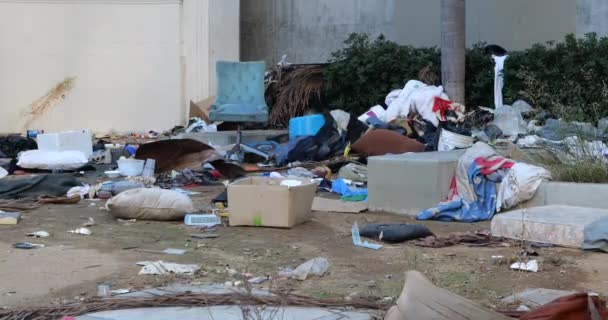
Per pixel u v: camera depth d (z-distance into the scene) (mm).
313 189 8500
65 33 19047
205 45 18703
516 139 12195
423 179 8891
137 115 19219
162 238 7488
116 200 8453
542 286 5777
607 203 8039
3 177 11883
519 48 16594
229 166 12141
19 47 19062
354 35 17156
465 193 8914
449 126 13172
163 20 19016
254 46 20484
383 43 16656
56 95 19172
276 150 13547
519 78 14711
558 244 7145
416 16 17875
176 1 18922
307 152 12914
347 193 10266
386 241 7410
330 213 9109
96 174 12469
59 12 19000
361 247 7148
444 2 14672
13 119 19203
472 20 17172
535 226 7277
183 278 5941
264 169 12523
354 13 18875
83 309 5035
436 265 6430
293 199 8031
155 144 12297
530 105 14320
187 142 12273
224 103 14234
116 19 19031
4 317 4855
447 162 8969
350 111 16516
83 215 8797
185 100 19109
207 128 16000
